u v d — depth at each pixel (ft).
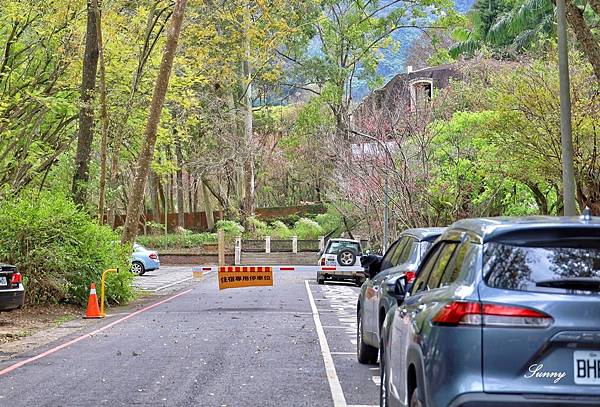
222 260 204.74
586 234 20.89
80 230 84.69
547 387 19.52
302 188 285.84
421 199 112.16
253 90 260.42
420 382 21.48
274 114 268.62
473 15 205.87
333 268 131.85
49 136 136.56
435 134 114.52
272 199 291.17
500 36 181.37
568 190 63.10
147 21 114.62
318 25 232.53
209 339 58.54
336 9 240.53
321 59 229.25
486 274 20.61
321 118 232.32
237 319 73.72
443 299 21.31
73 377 42.63
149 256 164.55
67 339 60.23
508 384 19.63
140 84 122.83
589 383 19.48
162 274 172.14
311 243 212.84
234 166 231.91
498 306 19.93
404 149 119.55
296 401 35.99
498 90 91.20
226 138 227.61
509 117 76.95
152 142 106.22
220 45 156.76
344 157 154.40
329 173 207.51
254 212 242.17
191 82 131.13
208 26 126.62
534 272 20.40
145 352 51.96
